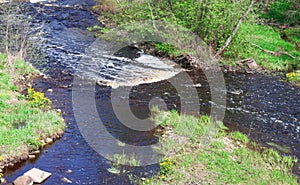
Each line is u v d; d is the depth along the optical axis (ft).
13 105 38.55
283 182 29.96
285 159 33.71
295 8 82.02
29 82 46.11
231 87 51.37
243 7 65.00
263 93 49.98
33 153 31.71
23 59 51.21
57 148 32.89
